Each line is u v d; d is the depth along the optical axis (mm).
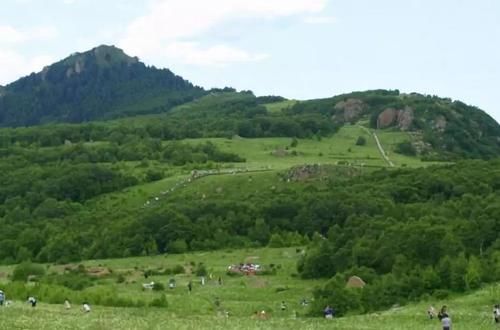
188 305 98812
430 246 112812
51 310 73500
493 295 81250
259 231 175250
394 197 187625
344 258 124562
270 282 125500
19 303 81812
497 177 188875
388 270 114875
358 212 175125
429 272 93000
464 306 77188
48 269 153250
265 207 186500
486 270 93938
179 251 166625
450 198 177750
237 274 134125
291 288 118125
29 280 135375
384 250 117375
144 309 87750
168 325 61406
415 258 112250
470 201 157375
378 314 77562
